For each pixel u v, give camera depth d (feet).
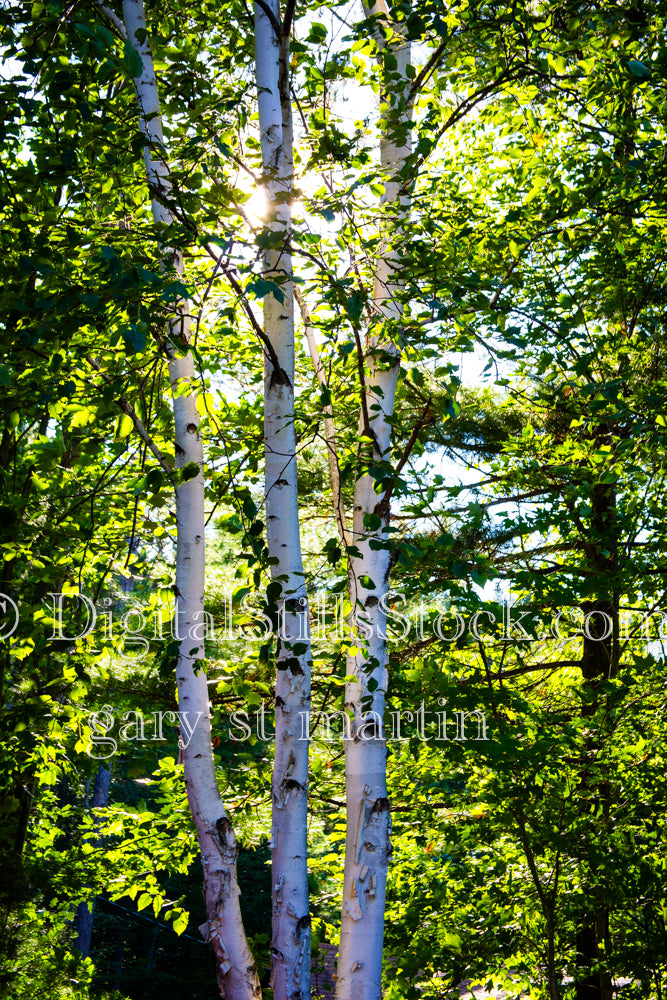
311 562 21.84
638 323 21.02
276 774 12.77
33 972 18.99
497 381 15.38
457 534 19.63
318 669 20.15
